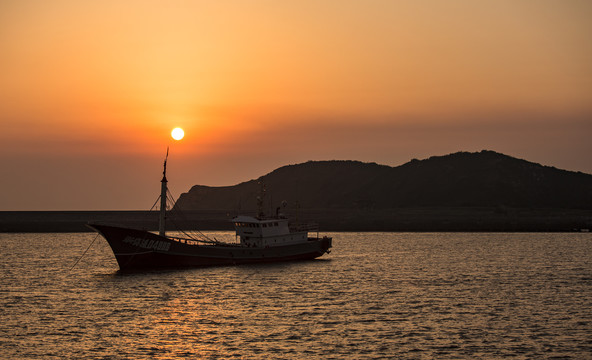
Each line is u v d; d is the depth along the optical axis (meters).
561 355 51.06
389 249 161.62
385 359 49.69
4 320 63.03
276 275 97.12
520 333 58.09
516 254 146.25
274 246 112.25
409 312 67.56
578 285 89.94
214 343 54.06
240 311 67.94
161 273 97.50
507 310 69.06
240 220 112.38
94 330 58.75
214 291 81.25
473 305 72.06
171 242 99.81
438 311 68.25
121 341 54.69
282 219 115.56
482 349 52.59
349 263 119.38
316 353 51.19
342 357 50.12
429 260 128.75
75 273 103.44
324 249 123.06
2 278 96.88
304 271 103.00
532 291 83.50
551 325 61.50
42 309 69.06
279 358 49.81
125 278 92.94
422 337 56.38
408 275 100.88
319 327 60.09
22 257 137.25
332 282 90.81
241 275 96.25
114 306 70.94
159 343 54.00
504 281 94.12
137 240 96.50
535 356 50.78
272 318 64.25
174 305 71.50
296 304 72.25
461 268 112.81
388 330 58.97
